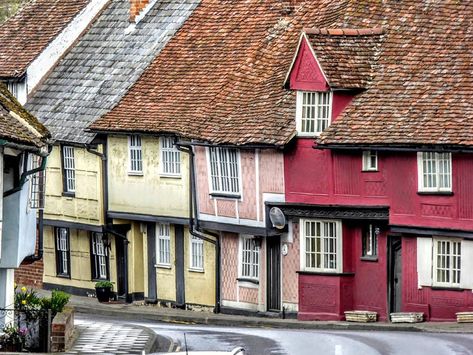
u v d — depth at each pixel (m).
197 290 100.69
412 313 85.00
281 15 104.25
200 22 109.50
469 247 83.31
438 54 89.50
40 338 69.06
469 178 83.06
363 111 88.50
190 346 72.69
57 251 112.56
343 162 88.75
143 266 105.69
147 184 103.62
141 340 74.44
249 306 96.00
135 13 114.19
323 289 90.19
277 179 92.44
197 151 98.94
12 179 73.06
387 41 91.75
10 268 73.19
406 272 86.31
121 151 105.62
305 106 90.88
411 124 85.62
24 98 115.94
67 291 111.75
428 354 65.88
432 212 84.75
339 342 71.75
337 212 89.06
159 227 104.06
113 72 111.50
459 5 92.12
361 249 89.25
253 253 95.88
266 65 100.25
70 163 110.00
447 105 85.62
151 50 110.50
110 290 105.88
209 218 98.19
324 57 89.94
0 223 69.31
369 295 88.88
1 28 121.38
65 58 116.75
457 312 83.81
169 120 101.88
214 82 102.62
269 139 91.75
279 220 92.00
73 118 110.25
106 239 107.31
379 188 87.31
